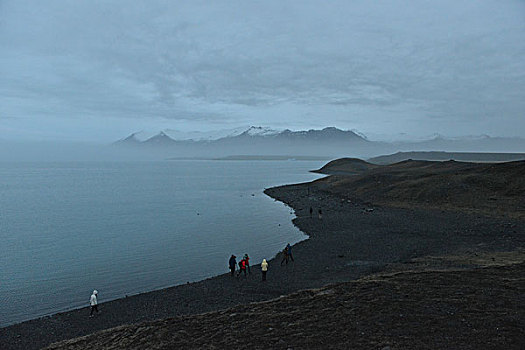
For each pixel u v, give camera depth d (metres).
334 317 15.69
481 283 18.73
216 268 35.66
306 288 26.08
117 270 36.28
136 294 28.66
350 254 35.06
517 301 15.88
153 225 61.47
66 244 48.47
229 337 14.91
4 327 23.14
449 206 56.25
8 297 29.14
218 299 25.48
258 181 165.75
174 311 23.83
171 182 164.88
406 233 42.59
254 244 45.78
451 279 19.83
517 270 21.05
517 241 34.81
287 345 13.53
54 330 22.31
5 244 48.75
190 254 41.81
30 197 107.00
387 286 19.25
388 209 60.19
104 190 128.25
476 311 15.07
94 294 24.80
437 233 41.38
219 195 107.56
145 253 42.81
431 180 71.19
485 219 45.88
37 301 28.14
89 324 22.88
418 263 29.41
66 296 29.22
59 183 161.88
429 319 14.62
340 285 20.81
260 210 75.44
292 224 55.78
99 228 59.62
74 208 83.75
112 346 15.91
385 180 85.62
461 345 12.41
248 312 17.97
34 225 63.12
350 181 97.38
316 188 103.94
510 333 13.01
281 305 18.34
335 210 64.81
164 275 34.03
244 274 31.22
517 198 53.81
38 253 43.81
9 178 199.50
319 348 13.05
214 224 61.12
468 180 66.00
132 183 160.25
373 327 14.28
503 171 66.12
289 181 162.50
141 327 17.75
